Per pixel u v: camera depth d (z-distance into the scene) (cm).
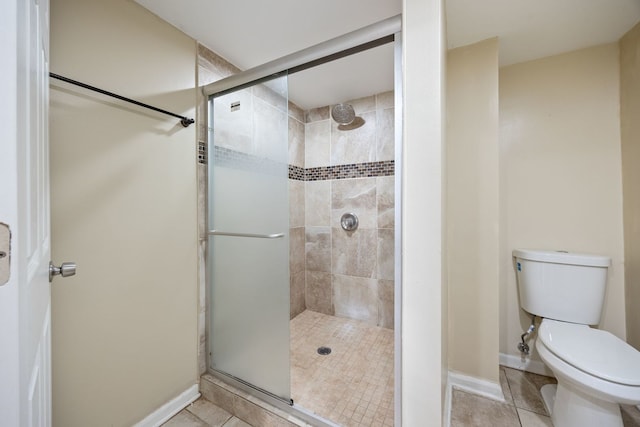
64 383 99
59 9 98
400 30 99
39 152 60
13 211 35
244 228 143
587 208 160
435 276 89
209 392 146
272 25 141
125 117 118
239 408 135
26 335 41
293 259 249
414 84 90
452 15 132
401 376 99
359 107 237
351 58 174
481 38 150
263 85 137
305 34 148
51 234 96
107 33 112
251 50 162
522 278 165
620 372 102
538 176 171
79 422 103
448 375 154
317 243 259
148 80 127
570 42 155
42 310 61
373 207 233
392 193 225
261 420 128
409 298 93
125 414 117
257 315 139
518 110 176
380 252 231
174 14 131
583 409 113
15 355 36
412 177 91
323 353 189
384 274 230
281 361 130
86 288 105
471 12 130
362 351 192
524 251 164
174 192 139
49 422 70
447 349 149
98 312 109
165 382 134
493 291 148
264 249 137
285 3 125
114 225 114
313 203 261
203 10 129
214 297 154
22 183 41
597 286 143
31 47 49
